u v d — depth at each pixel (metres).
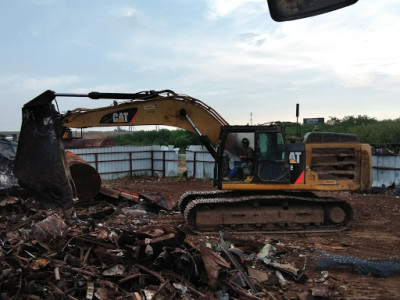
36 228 6.48
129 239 5.93
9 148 11.98
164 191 17.06
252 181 9.45
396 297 5.42
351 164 9.64
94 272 5.29
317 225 9.80
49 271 5.11
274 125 9.53
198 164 21.64
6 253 5.55
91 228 7.36
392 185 15.66
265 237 9.10
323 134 9.66
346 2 1.65
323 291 5.32
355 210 12.20
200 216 9.39
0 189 10.61
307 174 9.46
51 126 7.66
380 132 20.22
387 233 9.45
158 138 41.81
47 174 7.61
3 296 4.25
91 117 9.30
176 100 9.70
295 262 7.03
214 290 5.26
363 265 6.53
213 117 9.88
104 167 21.36
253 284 5.64
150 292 4.93
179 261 5.50
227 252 6.08
